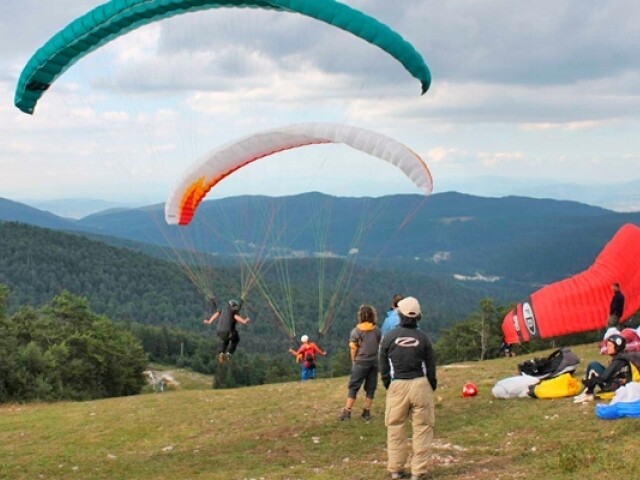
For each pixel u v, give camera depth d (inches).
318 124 650.2
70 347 1964.8
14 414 715.4
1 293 1717.5
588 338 2699.3
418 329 356.5
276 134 671.1
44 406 783.1
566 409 451.5
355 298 5964.6
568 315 859.4
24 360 1697.8
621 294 806.5
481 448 396.5
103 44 573.3
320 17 526.3
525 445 389.4
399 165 621.6
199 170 718.5
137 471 436.8
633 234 847.7
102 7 535.2
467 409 498.3
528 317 885.2
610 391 459.2
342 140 637.9
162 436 524.7
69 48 551.8
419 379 349.4
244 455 446.0
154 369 4490.7
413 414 350.6
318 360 4301.2
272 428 506.9
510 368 669.9
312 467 401.7
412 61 555.2
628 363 461.1
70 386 1833.2
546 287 895.1
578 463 326.6
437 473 356.8
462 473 352.2
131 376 2281.0
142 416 601.9
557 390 487.5
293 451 443.2
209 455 457.1
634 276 835.4
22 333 1982.0
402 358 351.3
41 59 553.0
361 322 499.5
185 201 742.5
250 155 706.2
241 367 4286.4
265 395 647.1
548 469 331.6
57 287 5974.4
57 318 2090.3
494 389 518.6
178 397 692.7
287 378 4424.2
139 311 5876.0
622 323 868.6
